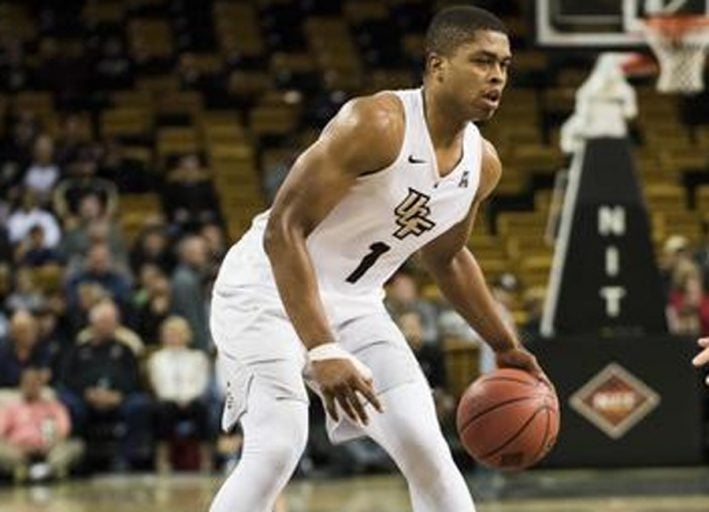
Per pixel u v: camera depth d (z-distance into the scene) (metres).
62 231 17.56
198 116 21.72
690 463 11.72
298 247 5.25
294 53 24.19
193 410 13.75
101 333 13.84
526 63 22.91
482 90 5.34
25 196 17.70
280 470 5.65
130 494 12.14
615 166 11.91
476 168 5.58
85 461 13.80
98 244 14.74
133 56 23.14
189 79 22.30
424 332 14.14
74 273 15.02
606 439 11.69
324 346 5.18
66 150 19.11
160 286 14.74
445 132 5.43
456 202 5.59
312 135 20.53
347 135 5.26
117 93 22.16
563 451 11.69
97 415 13.77
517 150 20.66
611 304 11.83
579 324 11.83
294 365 5.73
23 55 22.98
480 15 5.36
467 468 13.11
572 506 10.72
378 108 5.32
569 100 22.09
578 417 11.66
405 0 24.70
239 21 24.59
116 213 18.59
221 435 13.81
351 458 13.43
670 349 11.72
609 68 11.93
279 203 5.29
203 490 12.34
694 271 14.66
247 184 20.05
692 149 21.38
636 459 11.69
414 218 5.56
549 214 18.89
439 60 5.36
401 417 5.66
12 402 13.53
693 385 11.73
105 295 14.29
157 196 19.27
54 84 22.11
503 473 11.69
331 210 5.38
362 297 5.86
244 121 21.75
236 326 5.80
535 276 17.86
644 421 11.70
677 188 20.08
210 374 13.98
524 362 6.02
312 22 24.58
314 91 22.50
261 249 5.87
